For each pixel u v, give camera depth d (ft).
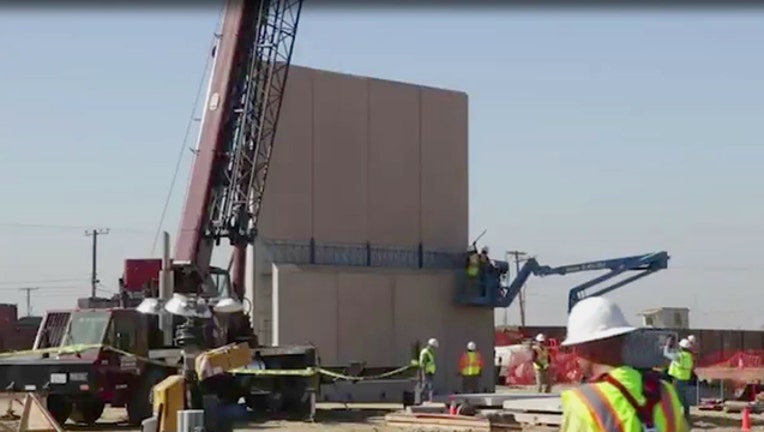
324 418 93.09
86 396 80.48
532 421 86.84
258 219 121.70
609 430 17.43
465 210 146.20
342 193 134.62
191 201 105.91
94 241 254.06
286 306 126.41
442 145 144.87
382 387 124.36
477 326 145.28
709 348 177.99
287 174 129.39
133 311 83.05
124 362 81.41
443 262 143.54
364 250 136.15
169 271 95.55
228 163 107.24
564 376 133.80
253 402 93.30
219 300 91.56
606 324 18.02
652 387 17.71
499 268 143.84
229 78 106.93
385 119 139.44
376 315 134.92
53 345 84.84
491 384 145.18
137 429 80.53
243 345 71.05
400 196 140.26
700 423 91.45
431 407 91.40
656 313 165.17
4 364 79.66
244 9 107.04
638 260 143.43
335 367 118.21
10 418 81.87
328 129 133.59
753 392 124.06
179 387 52.44
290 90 129.70
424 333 139.33
